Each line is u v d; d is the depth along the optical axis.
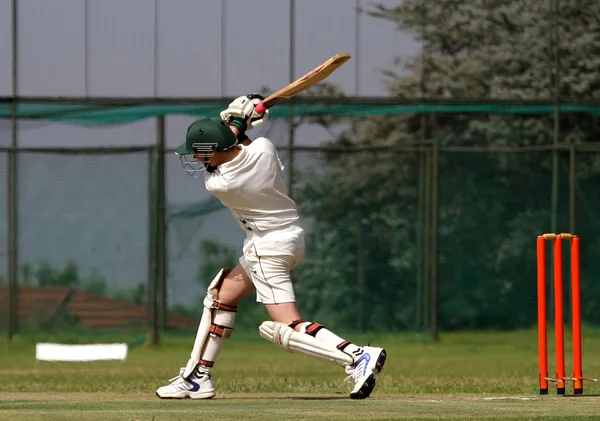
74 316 60.34
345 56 24.70
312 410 20.80
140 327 60.12
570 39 79.75
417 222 62.84
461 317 63.66
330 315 62.78
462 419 18.86
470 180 63.97
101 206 60.56
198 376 25.39
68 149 60.53
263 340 62.12
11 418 19.25
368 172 63.16
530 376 40.44
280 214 24.64
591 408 21.50
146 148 60.31
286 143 63.28
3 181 60.72
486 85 80.81
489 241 63.91
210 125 24.38
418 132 77.25
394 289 62.75
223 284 25.56
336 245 62.97
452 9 80.62
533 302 63.94
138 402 23.53
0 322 60.50
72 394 27.75
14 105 62.34
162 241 60.38
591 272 63.41
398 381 36.78
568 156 63.84
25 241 60.69
